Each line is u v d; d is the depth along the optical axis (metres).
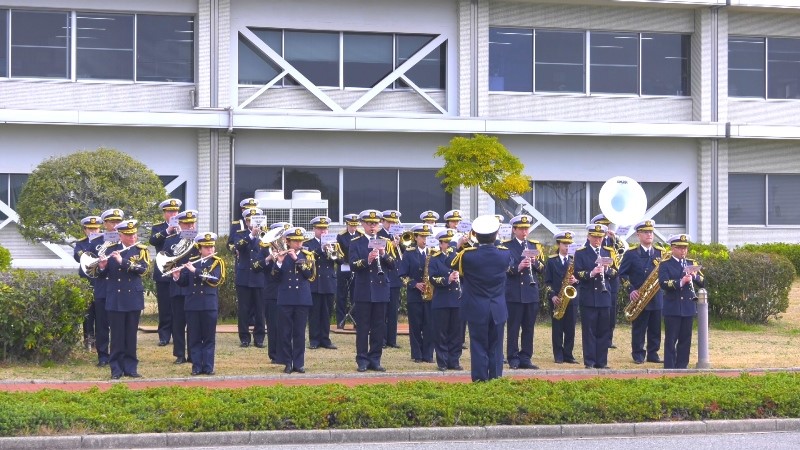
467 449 11.30
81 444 11.17
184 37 30.42
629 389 13.37
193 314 15.67
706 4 32.56
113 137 29.80
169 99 30.20
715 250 28.34
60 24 29.66
